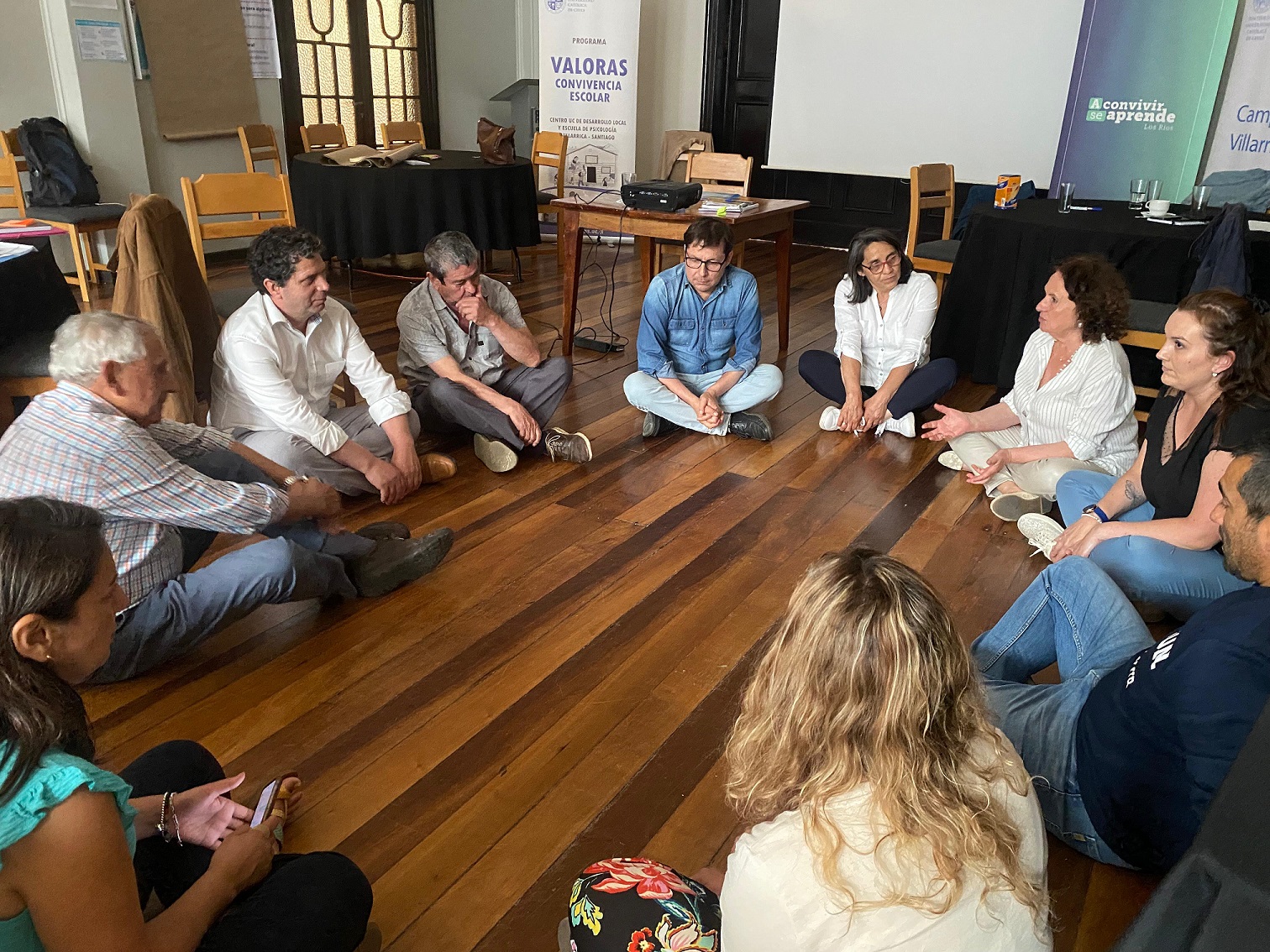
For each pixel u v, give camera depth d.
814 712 0.83
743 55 7.27
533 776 1.71
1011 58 6.36
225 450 2.07
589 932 1.05
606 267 6.30
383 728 1.82
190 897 1.05
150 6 5.56
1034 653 1.68
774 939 0.78
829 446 3.37
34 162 5.01
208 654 2.03
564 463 3.14
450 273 2.92
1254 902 0.54
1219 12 5.39
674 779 1.71
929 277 3.38
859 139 7.03
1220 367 1.90
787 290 4.50
